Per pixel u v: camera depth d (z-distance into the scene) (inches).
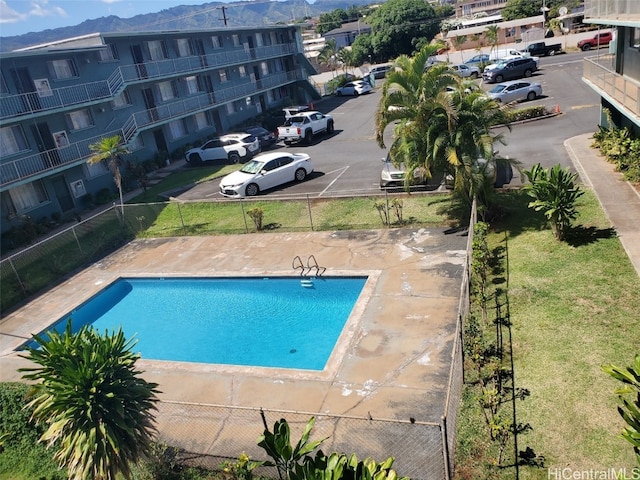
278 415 362.3
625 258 478.6
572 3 2962.6
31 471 367.9
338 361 421.7
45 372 297.9
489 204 645.9
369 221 711.7
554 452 293.0
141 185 1111.6
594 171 727.1
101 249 799.7
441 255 577.0
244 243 721.6
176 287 650.2
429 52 577.6
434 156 576.4
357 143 1221.7
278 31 2018.9
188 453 339.3
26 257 732.0
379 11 3058.6
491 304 455.2
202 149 1252.5
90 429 288.4
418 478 287.1
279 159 940.6
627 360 352.2
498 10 4473.4
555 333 396.8
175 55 1433.3
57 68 1040.8
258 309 557.9
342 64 2984.7
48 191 977.5
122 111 1210.0
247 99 1745.8
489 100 577.3
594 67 854.5
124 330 563.2
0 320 625.3
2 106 882.8
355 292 556.7
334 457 207.6
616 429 300.0
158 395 418.0
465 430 318.3
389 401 363.9
